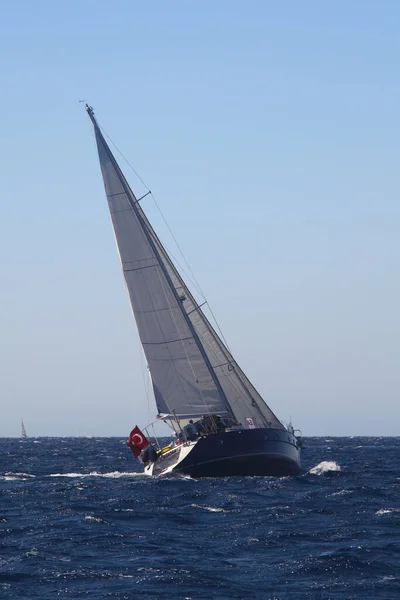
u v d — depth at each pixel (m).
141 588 95.00
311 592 92.94
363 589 93.88
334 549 112.69
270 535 123.75
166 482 189.00
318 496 166.50
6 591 94.50
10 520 145.38
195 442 189.00
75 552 114.06
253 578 99.12
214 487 180.75
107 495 177.88
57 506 162.00
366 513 144.50
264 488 178.00
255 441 188.00
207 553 112.50
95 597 91.75
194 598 91.25
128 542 120.69
